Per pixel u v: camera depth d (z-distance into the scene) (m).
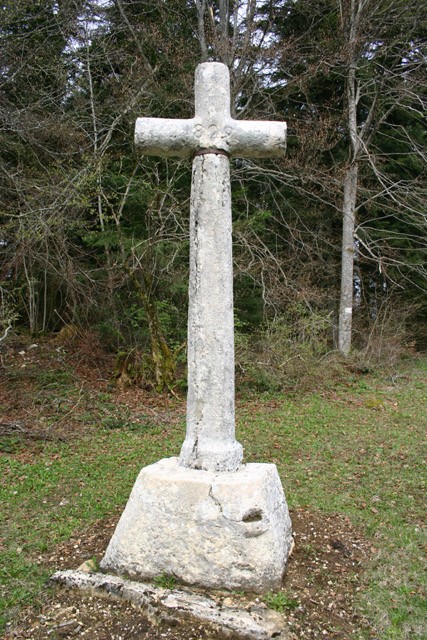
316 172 13.80
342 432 8.13
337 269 16.72
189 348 3.78
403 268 16.44
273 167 14.06
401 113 16.28
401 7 13.86
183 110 12.09
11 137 10.88
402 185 15.39
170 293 11.96
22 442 7.36
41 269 12.13
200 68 3.84
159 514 3.52
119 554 3.59
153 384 10.44
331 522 4.64
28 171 10.72
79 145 11.27
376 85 14.81
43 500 5.44
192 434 3.75
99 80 13.27
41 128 10.48
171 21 13.50
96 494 5.58
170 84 12.27
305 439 7.73
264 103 14.20
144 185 11.45
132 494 3.71
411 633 3.19
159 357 10.53
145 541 3.52
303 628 3.14
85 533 4.54
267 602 3.29
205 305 3.70
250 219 12.06
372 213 16.17
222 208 3.74
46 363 11.24
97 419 8.70
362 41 13.94
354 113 14.84
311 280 15.20
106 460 6.80
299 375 11.39
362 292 16.75
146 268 11.12
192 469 3.71
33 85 11.89
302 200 16.12
